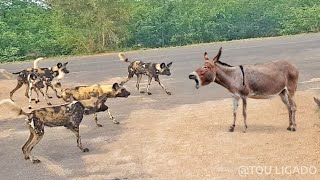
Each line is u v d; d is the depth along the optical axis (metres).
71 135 10.83
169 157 8.71
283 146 8.87
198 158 8.52
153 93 15.50
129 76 15.88
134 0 39.00
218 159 8.38
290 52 23.12
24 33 35.22
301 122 10.51
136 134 10.52
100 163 8.71
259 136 9.61
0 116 13.57
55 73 15.35
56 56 32.25
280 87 9.88
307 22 36.31
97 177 7.98
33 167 8.73
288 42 28.38
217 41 34.97
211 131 10.21
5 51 32.22
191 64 21.62
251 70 9.88
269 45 27.25
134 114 12.60
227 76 9.96
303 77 16.22
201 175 7.68
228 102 13.16
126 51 31.94
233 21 36.66
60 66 15.39
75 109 9.39
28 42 33.47
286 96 10.04
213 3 37.88
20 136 11.18
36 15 38.00
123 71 21.20
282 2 39.72
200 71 9.86
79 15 33.22
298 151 8.52
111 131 10.94
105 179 7.85
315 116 10.94
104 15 32.91
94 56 30.03
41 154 9.52
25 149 9.12
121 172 8.14
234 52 24.70
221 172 7.74
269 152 8.57
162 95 15.06
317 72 17.05
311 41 27.97
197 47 30.05
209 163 8.21
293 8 38.38
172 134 10.21
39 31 35.12
